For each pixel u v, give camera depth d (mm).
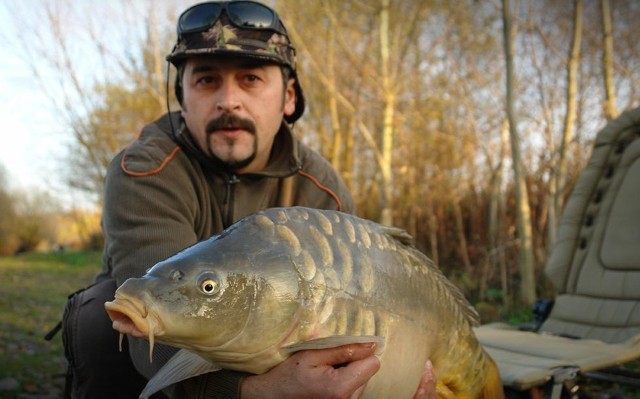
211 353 1145
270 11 1759
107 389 1812
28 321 5207
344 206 2100
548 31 6398
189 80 1743
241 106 1719
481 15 7887
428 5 7988
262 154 1840
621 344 2195
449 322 1548
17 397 2887
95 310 1806
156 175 1666
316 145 10273
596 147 2793
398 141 8078
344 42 7566
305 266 1190
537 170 6469
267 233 1188
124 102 10828
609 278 2523
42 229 27125
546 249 5766
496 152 7535
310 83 9383
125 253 1577
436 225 7594
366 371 1188
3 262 14023
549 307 2674
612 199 2660
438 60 8188
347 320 1232
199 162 1819
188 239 1620
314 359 1169
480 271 6406
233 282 1115
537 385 1856
